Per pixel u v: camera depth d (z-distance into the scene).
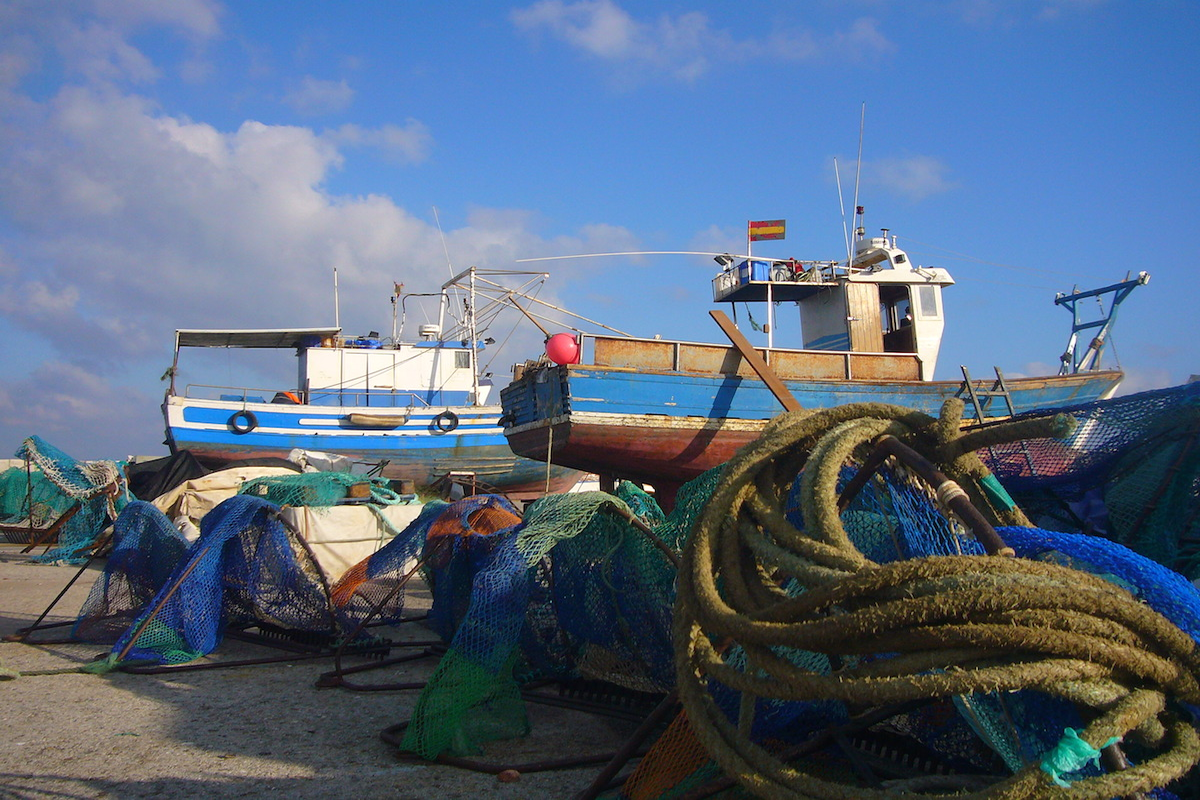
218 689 5.86
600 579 5.23
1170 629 2.50
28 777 4.01
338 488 9.75
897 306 18.38
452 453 24.98
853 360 15.33
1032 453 5.61
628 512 4.90
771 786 2.70
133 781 3.97
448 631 6.70
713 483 4.56
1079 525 6.07
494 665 4.45
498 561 4.75
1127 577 2.94
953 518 3.09
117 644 6.57
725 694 3.67
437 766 4.25
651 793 3.59
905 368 15.62
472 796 3.83
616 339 14.04
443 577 6.73
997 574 2.51
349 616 7.20
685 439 14.23
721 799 3.49
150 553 7.73
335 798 3.79
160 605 6.70
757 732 3.72
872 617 2.53
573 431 13.65
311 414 23.58
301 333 24.67
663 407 14.05
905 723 3.70
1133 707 2.36
